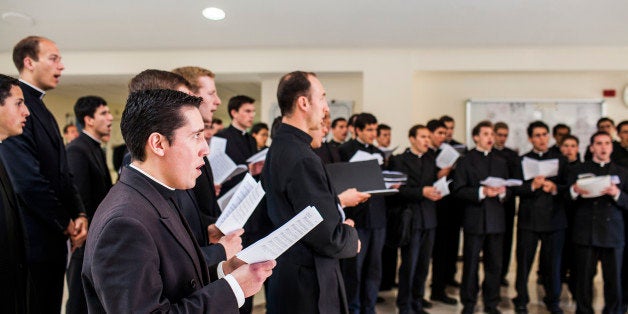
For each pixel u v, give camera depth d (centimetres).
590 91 512
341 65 493
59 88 677
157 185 91
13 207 148
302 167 141
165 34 432
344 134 404
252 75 524
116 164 388
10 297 142
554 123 513
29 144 188
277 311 150
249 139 335
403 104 486
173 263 87
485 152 321
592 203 297
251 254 95
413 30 412
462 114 530
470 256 313
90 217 237
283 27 406
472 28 404
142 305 76
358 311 298
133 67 507
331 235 136
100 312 83
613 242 289
